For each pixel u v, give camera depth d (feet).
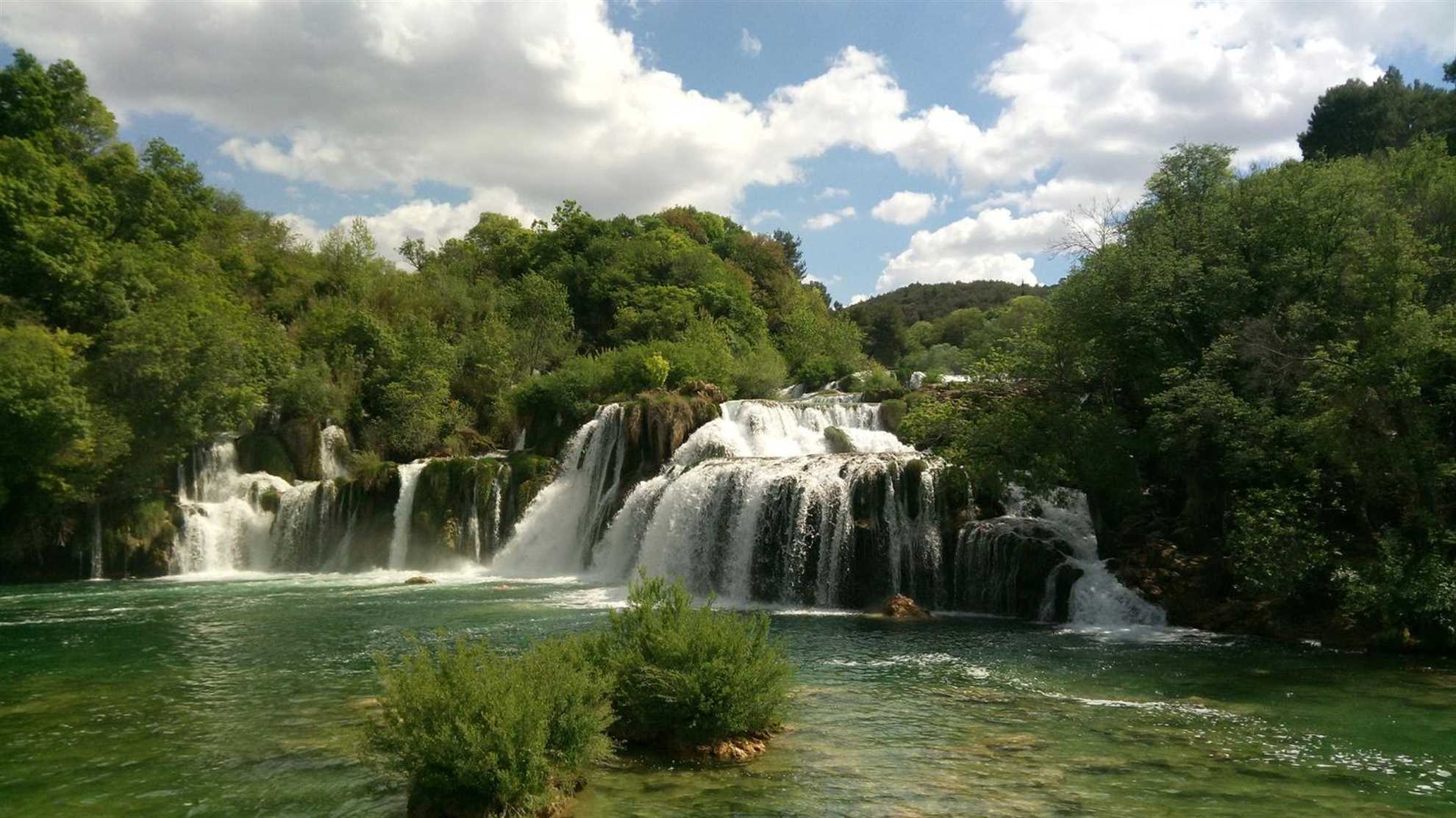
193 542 142.61
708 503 115.34
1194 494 92.07
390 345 184.85
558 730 38.32
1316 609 78.02
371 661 70.03
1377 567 72.49
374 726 37.17
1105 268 95.96
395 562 143.23
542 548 141.59
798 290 303.07
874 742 46.42
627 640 46.80
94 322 160.45
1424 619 69.15
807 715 52.29
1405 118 189.98
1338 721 50.75
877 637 79.71
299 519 147.64
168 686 61.98
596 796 37.96
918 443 132.05
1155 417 85.10
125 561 137.28
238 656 72.38
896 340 354.33
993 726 49.78
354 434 172.45
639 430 142.20
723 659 44.80
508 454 164.55
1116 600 87.97
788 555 105.81
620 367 172.14
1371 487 77.51
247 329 170.09
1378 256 78.13
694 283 252.62
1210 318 91.45
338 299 205.05
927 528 100.89
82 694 59.72
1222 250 95.61
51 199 168.14
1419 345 72.59
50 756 45.50
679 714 43.88
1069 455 91.81
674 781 39.96
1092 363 96.37
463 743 34.47
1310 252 90.48
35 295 158.10
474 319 222.89
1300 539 75.61
